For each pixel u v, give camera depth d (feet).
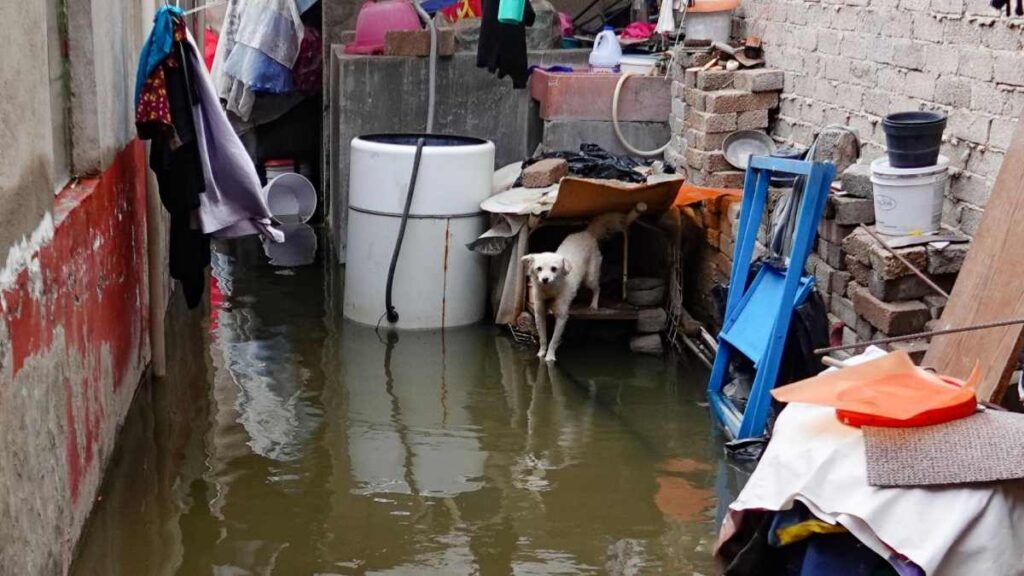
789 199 19.21
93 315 16.56
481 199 25.85
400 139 26.40
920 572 11.03
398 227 25.25
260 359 23.59
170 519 16.15
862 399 12.06
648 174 26.18
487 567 14.90
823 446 12.02
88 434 15.83
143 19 24.29
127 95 21.33
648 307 24.75
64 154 17.46
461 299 25.91
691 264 26.08
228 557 15.07
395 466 18.19
